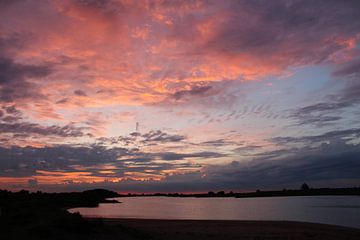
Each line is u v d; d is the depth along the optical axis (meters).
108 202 153.62
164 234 29.16
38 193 119.88
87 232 22.58
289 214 75.12
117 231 25.16
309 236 30.08
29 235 19.95
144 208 104.69
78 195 141.00
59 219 24.39
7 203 53.59
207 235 29.69
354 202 167.12
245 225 40.25
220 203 165.12
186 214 73.44
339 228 37.88
